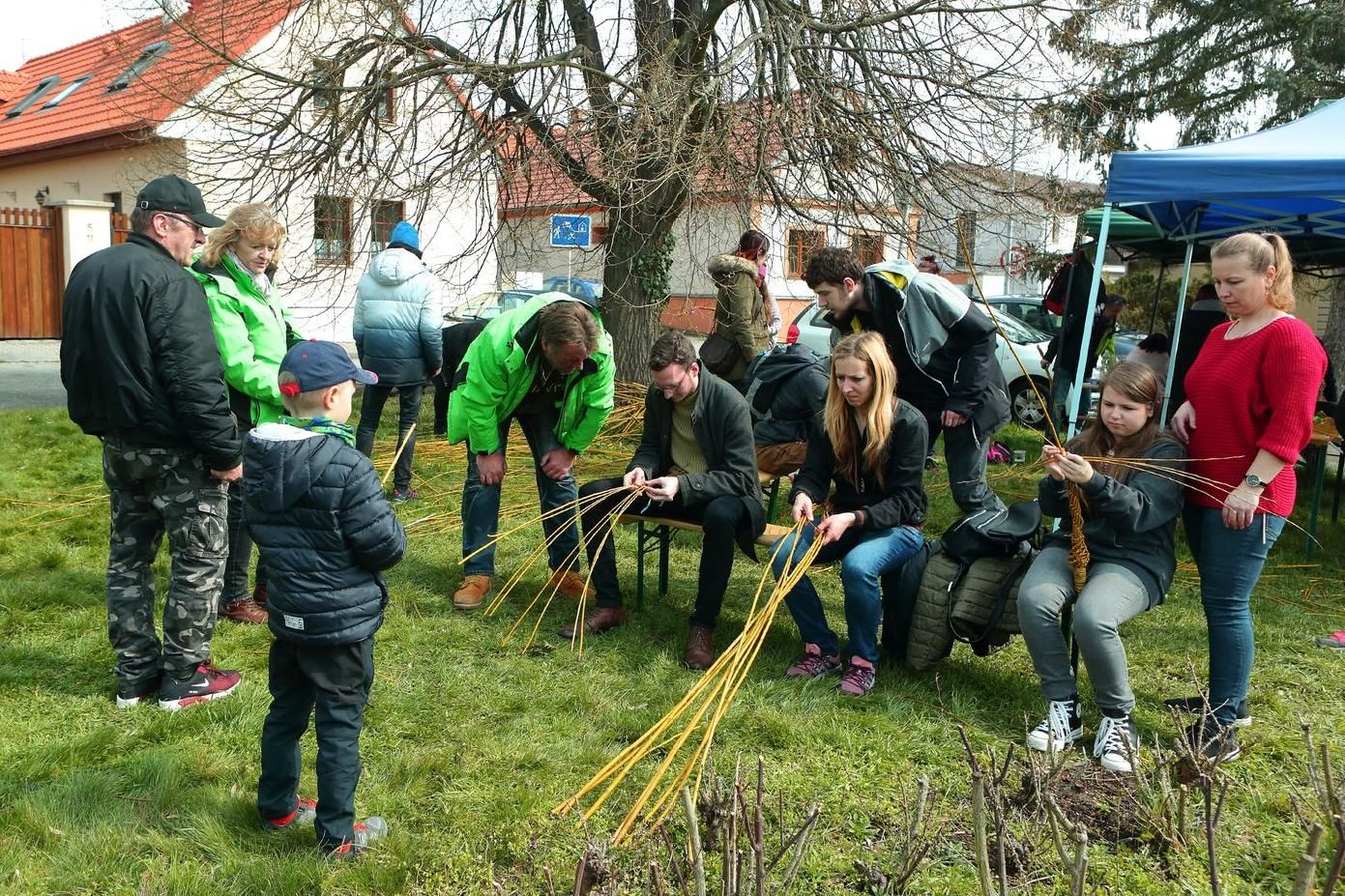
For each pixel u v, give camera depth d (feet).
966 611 12.39
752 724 11.53
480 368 14.28
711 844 8.38
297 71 30.14
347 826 8.96
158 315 10.53
